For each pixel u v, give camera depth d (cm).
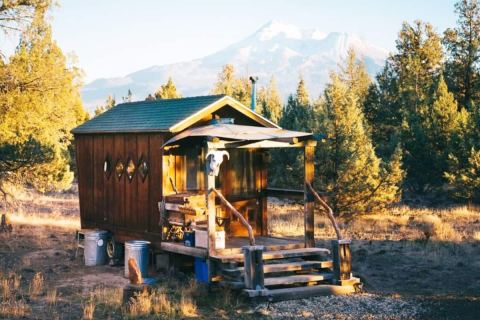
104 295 1323
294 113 3177
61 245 1997
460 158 2859
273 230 2236
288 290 1329
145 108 1830
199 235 1444
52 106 2334
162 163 1562
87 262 1719
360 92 5100
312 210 1532
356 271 1614
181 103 1728
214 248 1384
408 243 1969
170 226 1569
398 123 3766
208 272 1381
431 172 3194
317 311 1222
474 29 4272
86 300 1301
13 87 2208
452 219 2558
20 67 2223
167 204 1547
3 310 1198
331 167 2380
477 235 2070
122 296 1295
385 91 4178
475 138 2836
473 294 1380
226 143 1398
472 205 2955
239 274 1350
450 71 4269
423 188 3322
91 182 1869
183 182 1600
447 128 3181
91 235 1722
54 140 2430
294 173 2428
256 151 1727
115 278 1541
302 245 1523
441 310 1227
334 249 1409
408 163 3219
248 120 1744
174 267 1549
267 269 1362
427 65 4572
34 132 2288
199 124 1614
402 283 1501
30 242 2031
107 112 1975
